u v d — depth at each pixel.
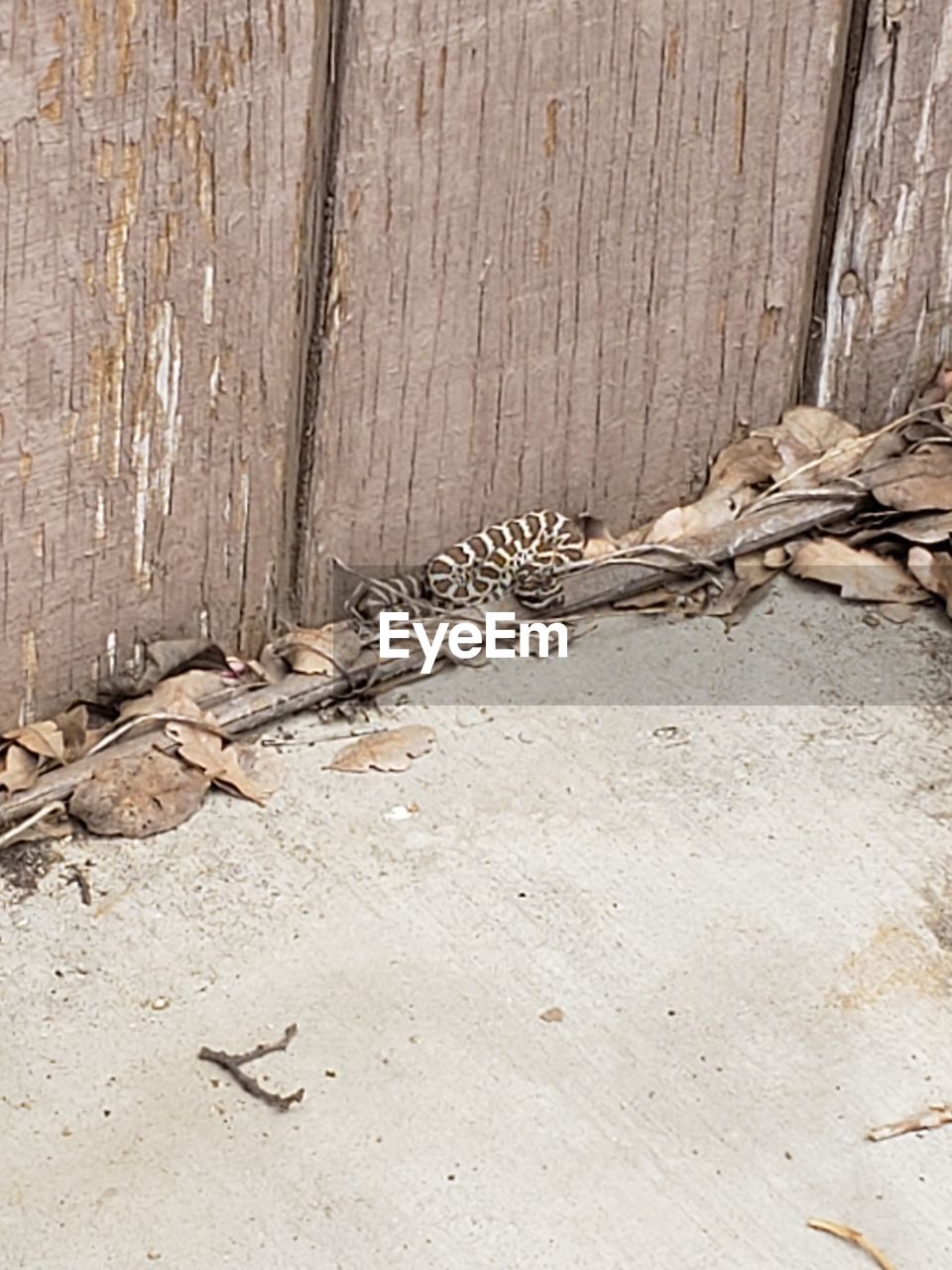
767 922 0.71
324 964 0.69
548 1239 0.60
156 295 0.71
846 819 0.75
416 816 0.75
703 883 0.72
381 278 0.76
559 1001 0.68
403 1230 0.60
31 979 0.68
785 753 0.78
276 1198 0.61
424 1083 0.65
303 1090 0.64
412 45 0.72
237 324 0.73
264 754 0.77
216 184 0.70
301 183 0.72
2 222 0.67
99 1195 0.61
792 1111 0.64
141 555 0.76
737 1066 0.65
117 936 0.69
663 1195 0.61
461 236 0.76
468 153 0.75
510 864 0.73
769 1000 0.68
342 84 0.71
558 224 0.78
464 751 0.78
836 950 0.70
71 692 0.77
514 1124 0.63
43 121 0.66
